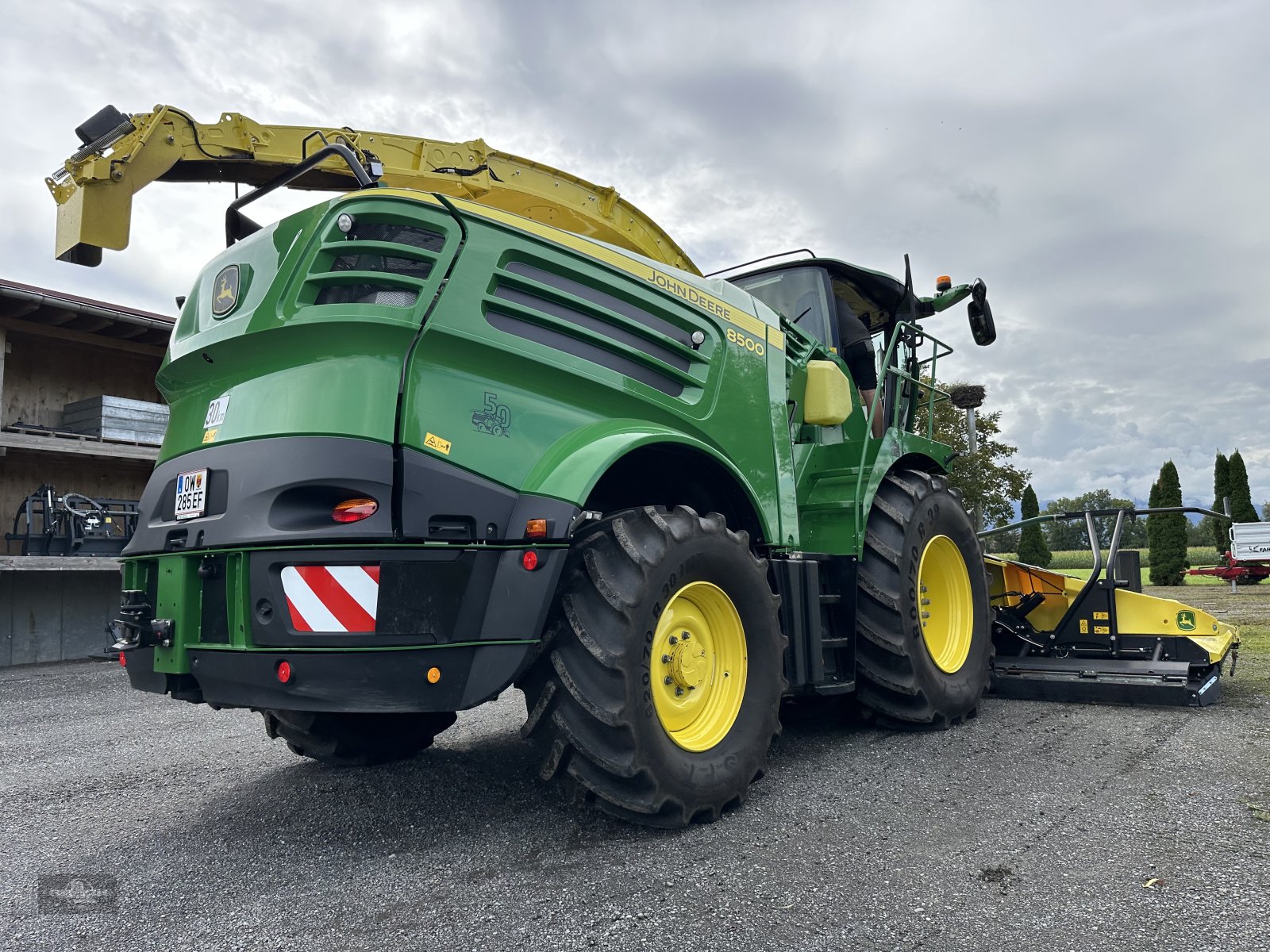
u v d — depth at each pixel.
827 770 3.18
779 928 1.84
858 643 3.72
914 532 3.77
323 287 2.48
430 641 2.21
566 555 2.39
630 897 2.03
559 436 2.59
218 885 2.20
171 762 3.72
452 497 2.31
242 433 2.46
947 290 5.03
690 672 2.68
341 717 3.14
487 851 2.39
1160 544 21.56
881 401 4.45
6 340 9.07
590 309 2.80
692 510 2.74
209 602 2.47
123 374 10.27
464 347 2.44
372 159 2.85
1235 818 2.49
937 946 1.74
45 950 1.84
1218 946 1.71
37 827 2.80
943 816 2.59
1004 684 4.51
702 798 2.53
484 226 2.58
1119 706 4.24
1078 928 1.80
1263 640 7.16
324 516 2.28
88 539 8.59
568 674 2.38
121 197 4.10
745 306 3.56
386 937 1.86
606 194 4.79
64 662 8.76
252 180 4.48
